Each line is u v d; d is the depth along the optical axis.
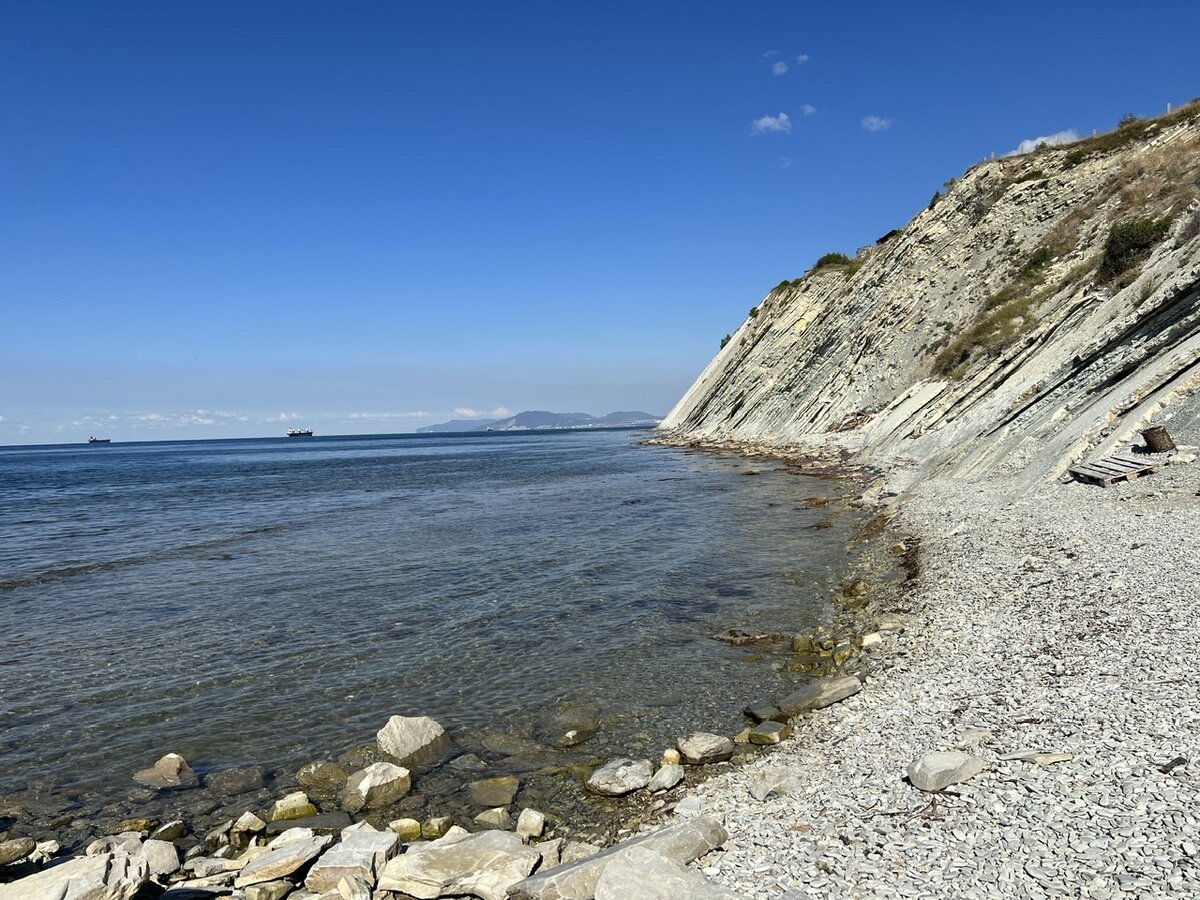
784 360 77.12
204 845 8.41
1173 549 13.66
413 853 7.45
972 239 54.09
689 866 6.70
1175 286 23.98
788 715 10.91
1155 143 46.09
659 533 26.98
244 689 13.16
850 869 6.15
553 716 11.61
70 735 11.45
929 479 29.83
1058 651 10.54
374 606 18.30
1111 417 22.73
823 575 19.30
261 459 116.19
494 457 93.12
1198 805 5.97
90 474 80.94
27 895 6.33
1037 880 5.49
